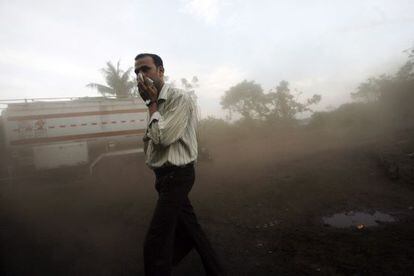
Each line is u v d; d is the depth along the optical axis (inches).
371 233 168.4
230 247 160.1
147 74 76.8
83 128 481.4
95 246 172.7
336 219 200.1
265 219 207.8
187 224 88.2
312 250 149.7
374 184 284.8
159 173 79.7
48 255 161.3
